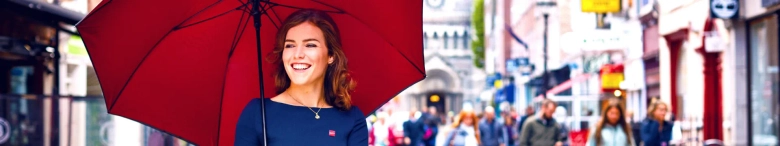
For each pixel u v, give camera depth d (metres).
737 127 15.33
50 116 9.83
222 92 3.93
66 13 10.26
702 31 17.12
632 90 23.28
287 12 3.81
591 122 22.23
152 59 3.72
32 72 10.45
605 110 10.96
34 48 10.26
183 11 3.65
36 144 9.64
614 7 18.69
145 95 3.77
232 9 3.77
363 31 3.82
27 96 9.57
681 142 13.66
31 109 9.61
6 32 9.66
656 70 21.48
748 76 15.18
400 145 20.56
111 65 3.57
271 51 3.89
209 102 3.93
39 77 10.55
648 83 22.55
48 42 10.62
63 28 10.55
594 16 23.64
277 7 3.80
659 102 13.21
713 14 14.85
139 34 3.57
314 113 3.45
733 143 15.48
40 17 10.02
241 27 3.85
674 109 19.95
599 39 17.89
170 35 3.71
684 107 19.44
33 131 9.60
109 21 3.46
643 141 13.20
